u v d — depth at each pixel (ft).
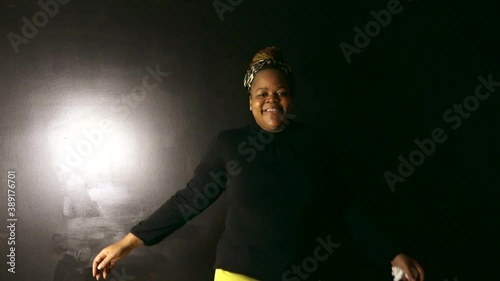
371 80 8.68
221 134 6.70
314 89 8.61
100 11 8.21
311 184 6.15
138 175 8.32
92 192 8.23
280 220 6.01
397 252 6.30
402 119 8.72
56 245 8.17
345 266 8.66
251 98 6.68
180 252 8.47
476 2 8.80
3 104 8.04
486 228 8.82
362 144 8.67
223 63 8.46
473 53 8.80
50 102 8.13
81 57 8.18
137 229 6.55
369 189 8.71
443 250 8.80
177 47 8.37
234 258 6.10
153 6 8.32
